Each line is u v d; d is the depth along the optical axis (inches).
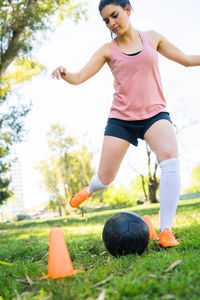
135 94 125.8
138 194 1057.5
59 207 1662.2
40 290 86.2
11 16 511.5
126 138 128.8
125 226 116.4
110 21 124.4
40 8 537.6
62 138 1643.7
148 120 125.6
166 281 76.1
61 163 1644.9
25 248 183.3
